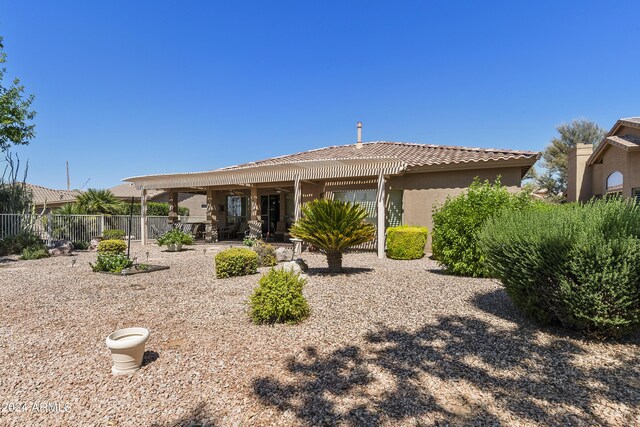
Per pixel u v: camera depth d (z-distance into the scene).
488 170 13.46
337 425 2.85
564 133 37.12
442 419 2.90
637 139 15.16
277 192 21.12
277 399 3.26
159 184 19.62
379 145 20.02
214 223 20.72
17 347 4.69
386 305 6.29
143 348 4.00
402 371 3.78
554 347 4.37
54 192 33.34
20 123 18.97
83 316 6.05
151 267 10.94
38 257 14.84
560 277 4.45
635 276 4.05
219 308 6.37
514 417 2.92
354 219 9.15
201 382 3.62
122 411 3.14
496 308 6.06
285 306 5.34
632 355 4.14
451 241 9.08
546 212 5.36
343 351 4.34
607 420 2.86
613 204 4.73
